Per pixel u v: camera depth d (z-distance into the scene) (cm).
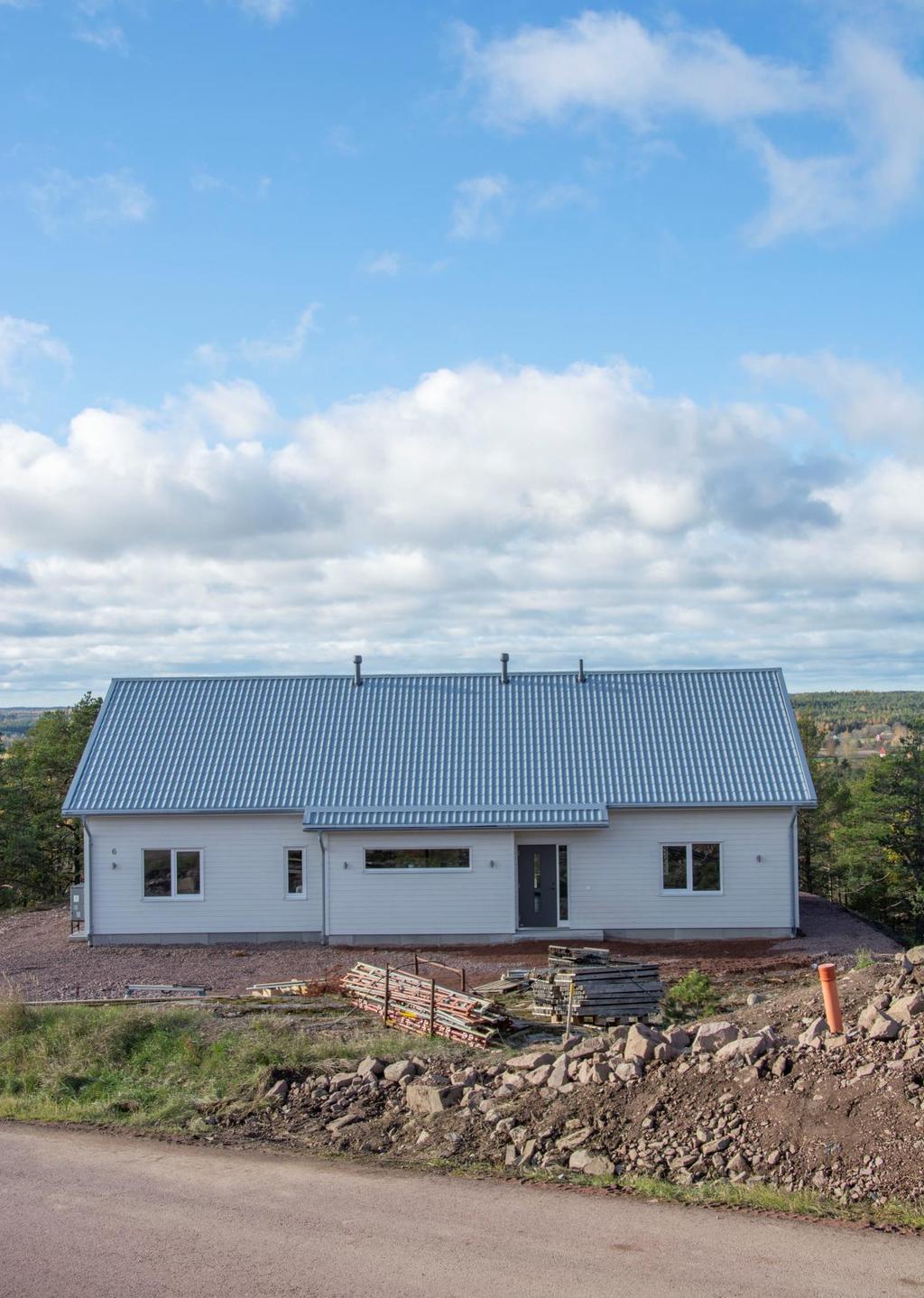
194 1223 1024
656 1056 1355
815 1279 851
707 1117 1198
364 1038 1922
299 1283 874
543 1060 1496
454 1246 947
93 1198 1109
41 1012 2020
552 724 3438
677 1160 1144
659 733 3362
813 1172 1069
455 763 3309
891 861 5053
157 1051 1816
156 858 3216
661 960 2795
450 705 3556
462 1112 1357
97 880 3203
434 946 3089
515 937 3108
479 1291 849
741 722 3381
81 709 5447
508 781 3225
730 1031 1368
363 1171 1186
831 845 5719
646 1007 2030
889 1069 1159
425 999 2027
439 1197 1084
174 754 3384
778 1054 1274
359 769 3303
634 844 3142
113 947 3161
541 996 2066
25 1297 862
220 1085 1611
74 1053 1789
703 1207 1023
